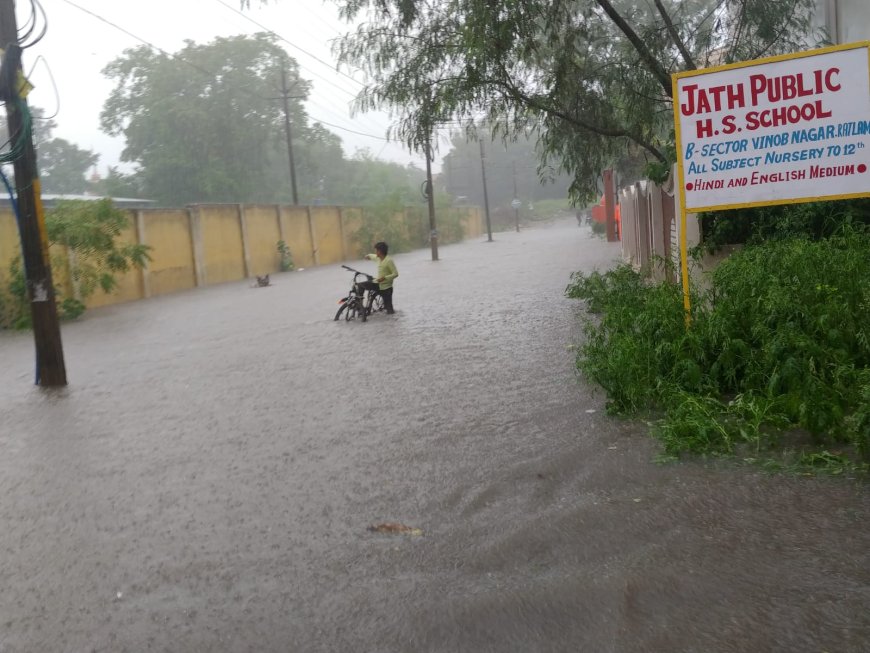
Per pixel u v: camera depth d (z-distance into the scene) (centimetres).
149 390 1034
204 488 605
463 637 358
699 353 671
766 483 489
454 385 882
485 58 1288
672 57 1418
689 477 514
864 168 716
